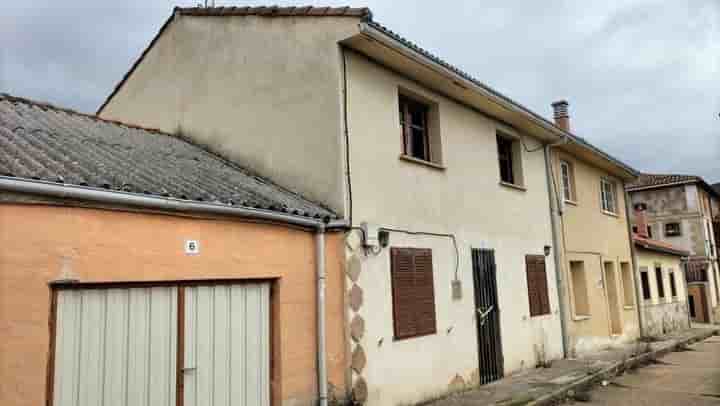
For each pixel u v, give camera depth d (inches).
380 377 294.7
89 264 186.5
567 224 554.9
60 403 178.1
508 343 416.8
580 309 572.1
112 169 230.1
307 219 262.4
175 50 426.9
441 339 345.4
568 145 551.8
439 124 376.8
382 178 318.3
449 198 375.6
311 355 262.4
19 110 312.5
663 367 501.7
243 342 236.1
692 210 1310.3
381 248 309.1
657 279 837.8
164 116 429.4
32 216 175.0
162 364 206.8
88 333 187.5
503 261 430.3
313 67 313.4
